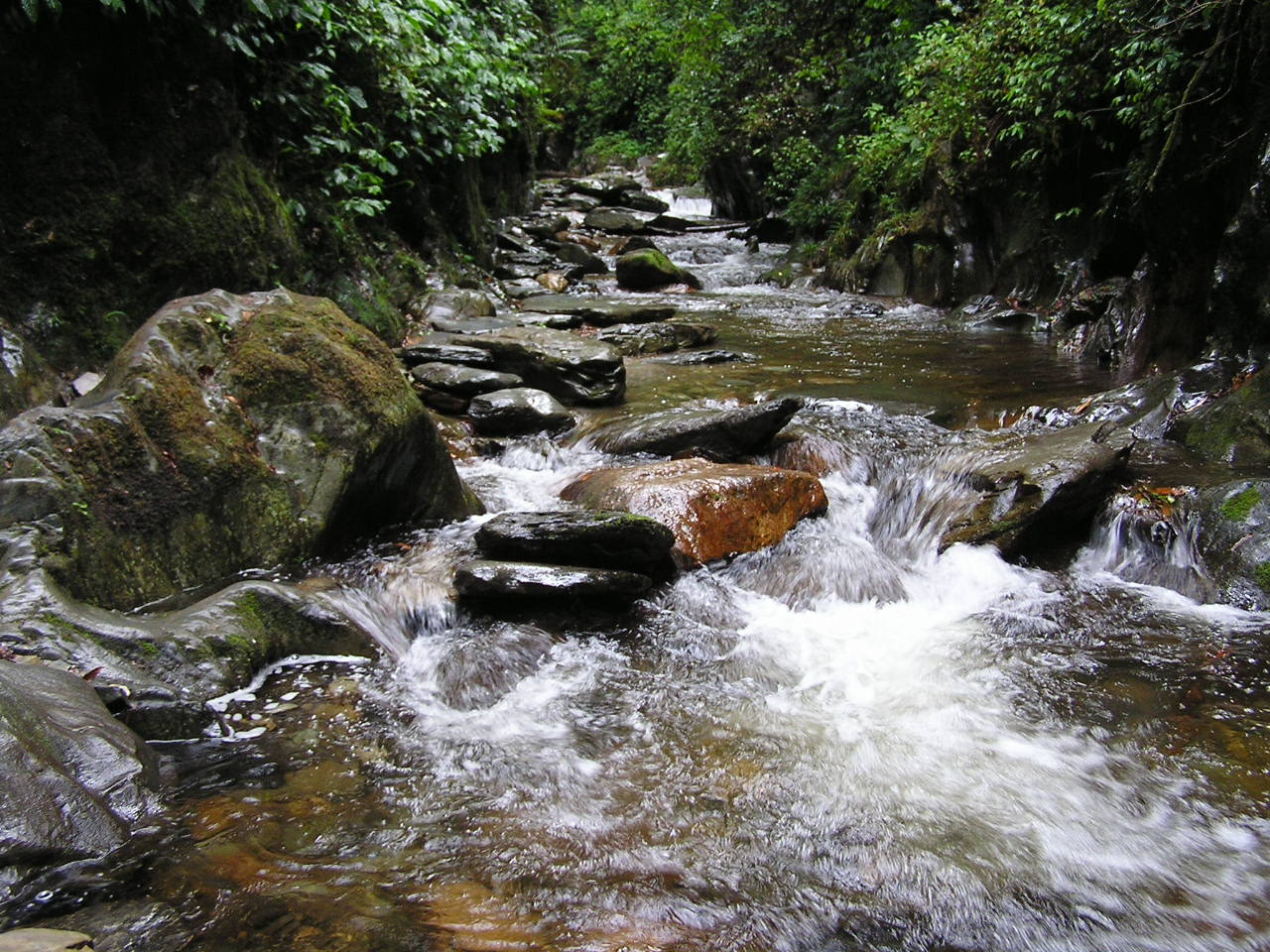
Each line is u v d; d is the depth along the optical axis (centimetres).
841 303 1125
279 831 252
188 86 563
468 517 500
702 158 1798
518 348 696
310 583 390
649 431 579
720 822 268
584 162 2644
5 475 333
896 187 1216
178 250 555
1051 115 860
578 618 400
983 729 321
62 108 487
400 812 266
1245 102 574
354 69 828
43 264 486
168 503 375
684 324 910
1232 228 572
